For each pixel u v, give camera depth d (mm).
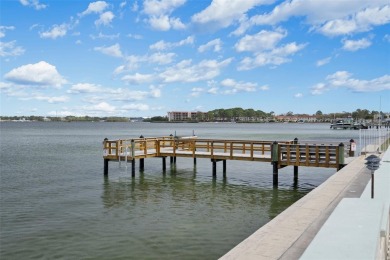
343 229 4148
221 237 13984
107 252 12445
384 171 17734
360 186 14375
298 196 21906
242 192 23109
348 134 116375
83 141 78875
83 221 16219
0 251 12586
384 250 4883
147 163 37781
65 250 12656
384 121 144500
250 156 26062
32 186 24859
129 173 30891
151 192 23000
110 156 29000
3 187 24484
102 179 27859
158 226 15422
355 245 3697
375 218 4527
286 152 24719
